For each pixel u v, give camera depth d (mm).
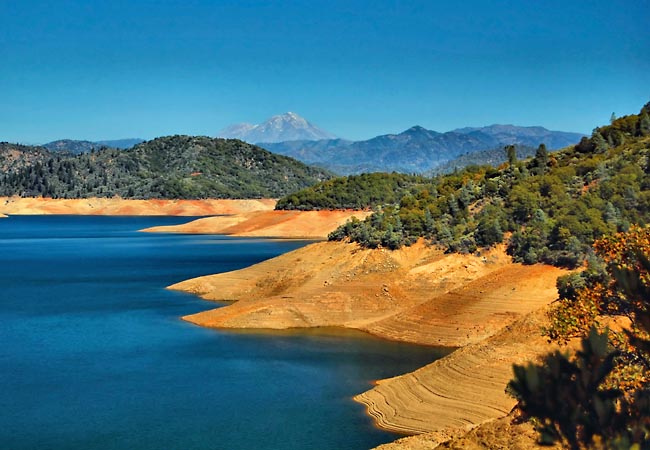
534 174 76938
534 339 34688
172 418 32219
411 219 68000
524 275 51219
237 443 28938
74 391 36844
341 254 68438
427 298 56688
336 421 31641
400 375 39344
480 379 33094
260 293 67812
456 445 24547
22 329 54625
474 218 67438
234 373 40281
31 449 28531
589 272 37531
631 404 10664
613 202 57250
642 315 11781
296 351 45938
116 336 51531
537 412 10414
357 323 54312
